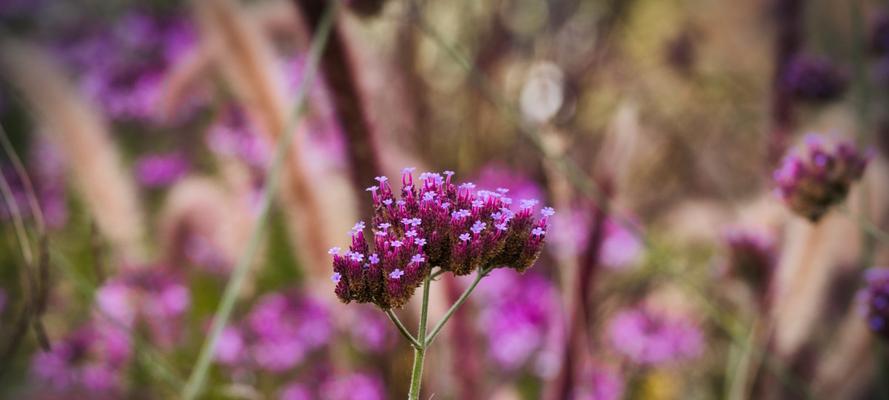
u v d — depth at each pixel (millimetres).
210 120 1167
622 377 803
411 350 600
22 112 1323
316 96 666
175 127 1196
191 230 803
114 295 797
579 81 800
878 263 635
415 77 709
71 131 776
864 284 628
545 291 800
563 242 622
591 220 622
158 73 1300
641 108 843
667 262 637
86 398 790
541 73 783
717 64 880
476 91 814
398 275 475
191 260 833
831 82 717
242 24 648
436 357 603
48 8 1647
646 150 828
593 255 618
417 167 632
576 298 616
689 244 856
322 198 642
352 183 603
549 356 703
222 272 892
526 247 493
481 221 492
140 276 807
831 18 846
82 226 943
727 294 759
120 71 1325
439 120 821
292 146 639
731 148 875
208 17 646
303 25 607
